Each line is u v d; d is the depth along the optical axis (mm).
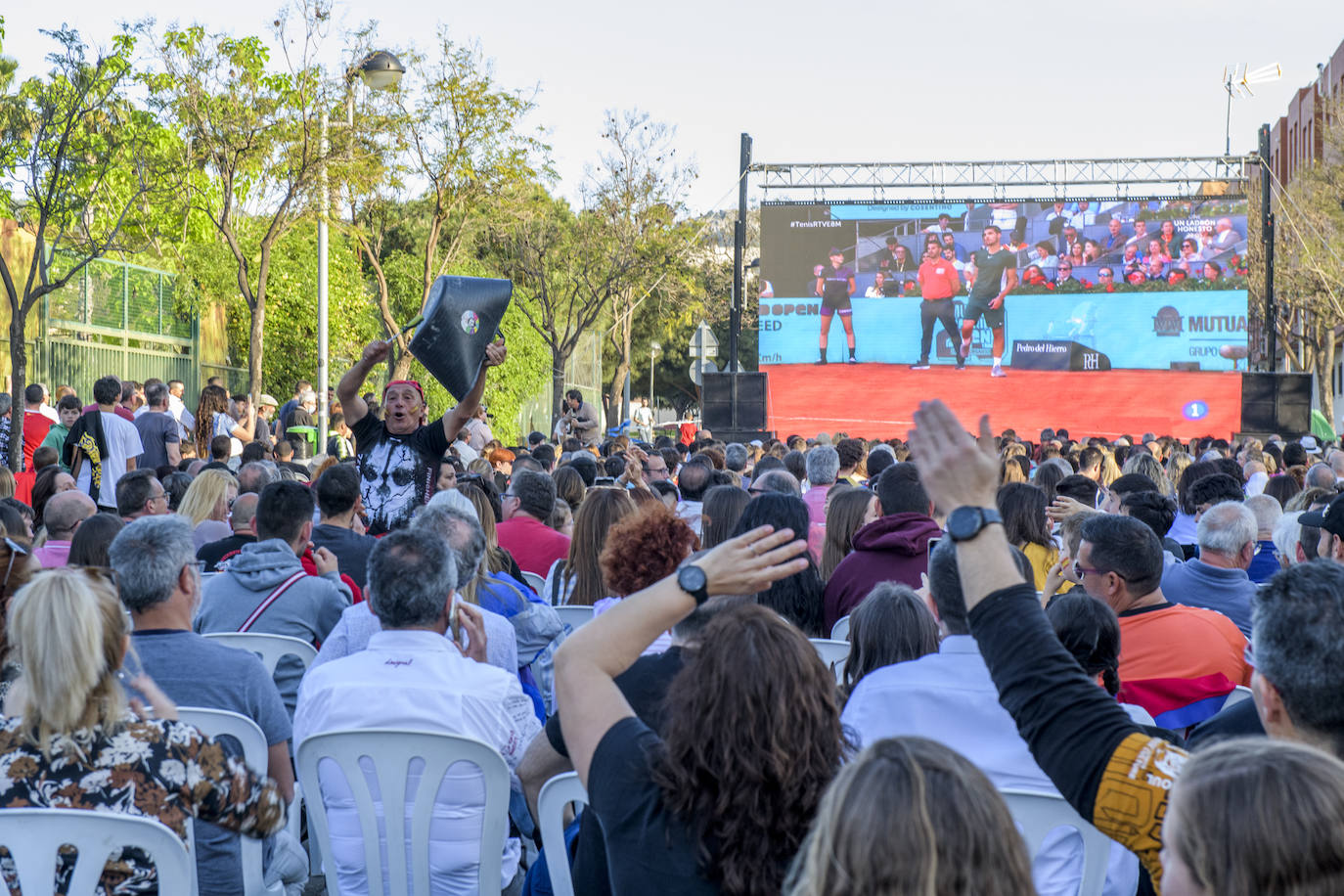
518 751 3969
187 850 2865
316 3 17266
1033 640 2084
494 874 3689
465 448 12391
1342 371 47594
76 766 2818
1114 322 25516
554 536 6965
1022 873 1442
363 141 18641
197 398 23797
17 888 2785
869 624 3787
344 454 16250
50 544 6074
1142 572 4414
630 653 2229
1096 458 12766
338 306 25984
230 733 3705
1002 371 25781
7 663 3180
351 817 3715
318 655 4520
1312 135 51688
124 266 21625
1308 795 1400
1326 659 2098
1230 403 25219
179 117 17109
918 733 3258
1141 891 3473
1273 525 6598
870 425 26109
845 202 25984
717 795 2080
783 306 26266
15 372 12625
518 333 32094
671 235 29891
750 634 2133
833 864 1441
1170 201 25281
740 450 12891
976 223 25750
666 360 62344
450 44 21406
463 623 4117
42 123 13164
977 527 2111
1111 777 1981
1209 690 4312
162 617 3820
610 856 2195
